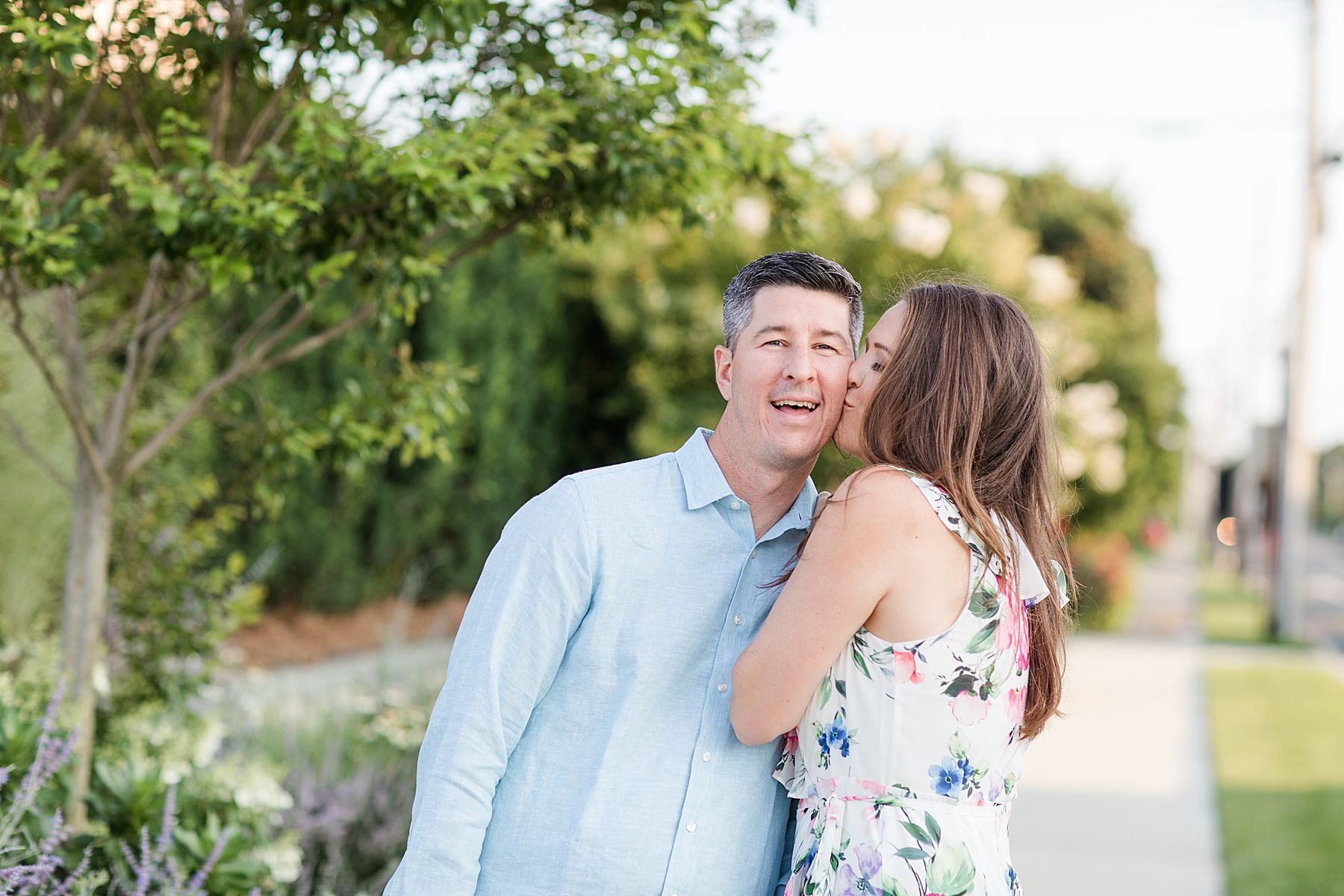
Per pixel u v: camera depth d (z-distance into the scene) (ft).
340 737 14.80
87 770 9.39
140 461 9.85
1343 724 27.45
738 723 5.82
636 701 5.84
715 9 9.47
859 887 5.66
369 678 23.62
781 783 6.27
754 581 6.15
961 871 5.63
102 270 10.48
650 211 10.59
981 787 5.82
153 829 8.70
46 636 12.62
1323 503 281.54
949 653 5.71
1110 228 76.69
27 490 13.44
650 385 38.58
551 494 6.01
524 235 11.90
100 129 10.35
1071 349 45.68
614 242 37.19
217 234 8.12
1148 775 21.91
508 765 5.93
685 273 39.17
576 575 5.82
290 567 29.71
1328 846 16.98
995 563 5.87
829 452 25.04
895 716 5.73
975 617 5.74
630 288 39.27
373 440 10.60
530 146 8.74
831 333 6.10
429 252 10.04
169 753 11.32
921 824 5.67
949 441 5.93
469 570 36.42
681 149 9.70
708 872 5.88
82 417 9.36
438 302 32.50
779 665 5.65
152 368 12.15
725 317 6.36
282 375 26.78
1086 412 47.47
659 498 6.05
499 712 5.70
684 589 5.97
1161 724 27.17
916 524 5.69
